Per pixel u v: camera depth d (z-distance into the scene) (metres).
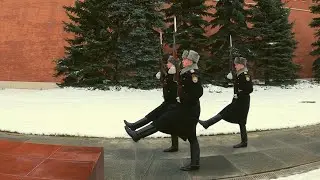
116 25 16.61
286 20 20.34
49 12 19.30
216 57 18.67
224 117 6.98
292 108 11.52
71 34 19.33
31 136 7.66
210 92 16.28
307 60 25.97
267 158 6.42
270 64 20.11
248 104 7.07
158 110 6.34
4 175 4.00
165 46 17.89
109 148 6.94
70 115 9.75
